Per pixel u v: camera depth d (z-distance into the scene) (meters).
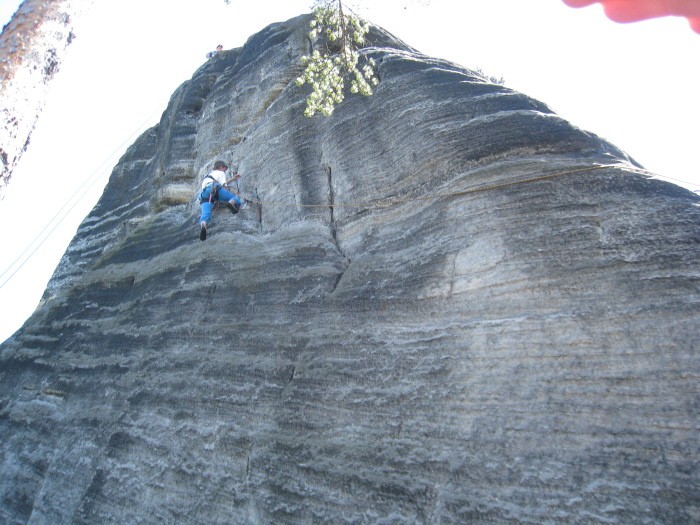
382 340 7.16
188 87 15.82
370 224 8.77
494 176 7.28
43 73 4.34
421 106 8.76
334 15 10.56
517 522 5.06
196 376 8.86
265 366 8.12
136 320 11.16
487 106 8.16
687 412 4.82
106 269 13.61
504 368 5.94
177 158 14.26
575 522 4.81
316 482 6.55
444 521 5.45
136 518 8.02
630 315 5.48
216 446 7.79
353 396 6.93
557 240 6.33
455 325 6.58
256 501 6.92
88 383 11.13
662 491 4.59
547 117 7.68
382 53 10.27
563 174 6.78
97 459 9.45
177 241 12.13
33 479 10.59
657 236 5.79
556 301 5.98
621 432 5.01
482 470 5.49
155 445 8.55
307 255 9.14
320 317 8.10
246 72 13.75
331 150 9.97
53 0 4.44
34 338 13.95
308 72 9.93
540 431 5.39
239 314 9.20
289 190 10.41
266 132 11.61
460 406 6.01
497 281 6.47
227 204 11.20
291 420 7.29
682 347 5.10
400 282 7.47
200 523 7.26
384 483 6.03
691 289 5.31
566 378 5.52
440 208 7.63
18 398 12.79
